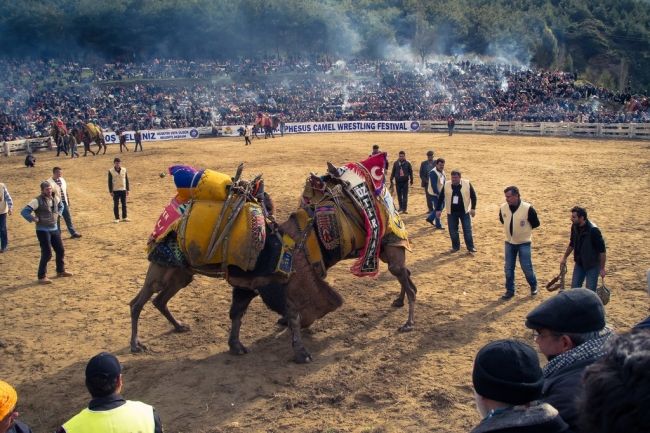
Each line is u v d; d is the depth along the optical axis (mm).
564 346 3062
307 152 33781
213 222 7664
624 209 16156
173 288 8594
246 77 78250
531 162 26859
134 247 14375
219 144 41594
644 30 128500
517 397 2525
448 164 27094
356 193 8250
